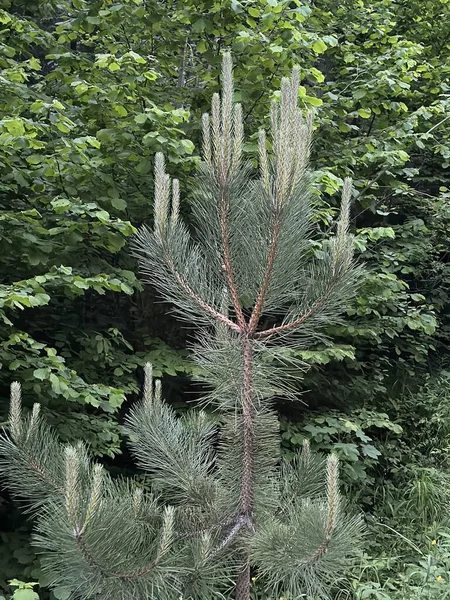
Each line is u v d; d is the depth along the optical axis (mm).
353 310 5895
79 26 5680
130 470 5633
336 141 6508
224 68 2090
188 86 6434
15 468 2303
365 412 6520
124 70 5352
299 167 1998
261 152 2078
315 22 6676
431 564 4586
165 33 5902
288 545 1950
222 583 2111
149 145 4750
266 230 2072
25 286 4031
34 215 4434
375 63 6375
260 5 5469
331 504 1886
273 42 5348
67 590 1959
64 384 4109
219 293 2260
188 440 2637
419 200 7355
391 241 7137
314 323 2174
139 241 2252
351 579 4676
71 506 1824
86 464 2396
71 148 4496
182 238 2230
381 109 6926
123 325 6090
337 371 7008
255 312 2166
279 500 2484
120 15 5469
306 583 1971
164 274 2219
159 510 2338
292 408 6414
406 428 7410
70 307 5824
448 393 7793
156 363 5375
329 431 5895
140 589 1923
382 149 6277
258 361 2256
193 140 5727
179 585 1999
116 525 1988
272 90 5309
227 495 2342
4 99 4855
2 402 4719
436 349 8812
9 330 4578
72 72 5750
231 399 2285
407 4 7742
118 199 4852
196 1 5438
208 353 2285
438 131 7152
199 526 2291
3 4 5895
